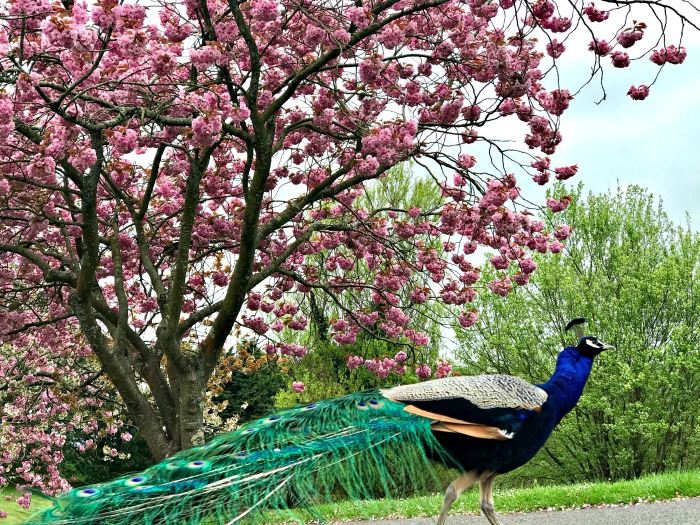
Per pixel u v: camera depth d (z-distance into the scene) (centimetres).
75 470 3130
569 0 738
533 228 1011
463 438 543
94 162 807
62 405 1551
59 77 791
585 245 2480
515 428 544
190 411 944
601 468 2411
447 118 895
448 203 971
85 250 895
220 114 768
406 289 1328
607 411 2173
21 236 1141
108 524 479
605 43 850
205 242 1188
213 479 521
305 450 536
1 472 1526
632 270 2336
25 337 1448
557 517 844
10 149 918
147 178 1174
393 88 905
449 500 537
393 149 823
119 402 1625
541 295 2400
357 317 1263
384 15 916
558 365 612
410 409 546
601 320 2298
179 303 945
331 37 816
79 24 676
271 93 962
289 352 1377
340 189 1004
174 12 854
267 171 875
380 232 1185
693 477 942
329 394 2369
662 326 2295
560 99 862
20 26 736
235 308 927
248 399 3136
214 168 1152
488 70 833
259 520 497
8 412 1491
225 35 817
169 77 831
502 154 893
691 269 2302
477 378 569
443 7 883
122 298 1021
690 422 2311
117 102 848
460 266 1130
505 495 1075
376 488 532
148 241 1141
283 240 1256
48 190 962
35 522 479
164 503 498
